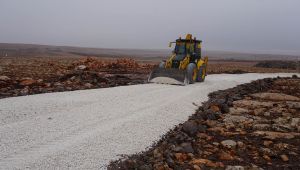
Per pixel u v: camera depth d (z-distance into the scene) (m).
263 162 6.52
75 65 31.94
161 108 9.91
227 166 6.09
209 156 6.77
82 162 5.82
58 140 6.79
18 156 5.93
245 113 10.95
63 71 25.39
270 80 22.77
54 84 15.62
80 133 7.26
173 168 6.01
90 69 30.08
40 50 147.50
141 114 9.06
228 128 8.97
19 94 12.22
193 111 10.54
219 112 10.69
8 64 31.81
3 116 8.28
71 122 8.07
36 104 9.53
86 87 14.78
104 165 5.80
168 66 17.17
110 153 6.33
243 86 17.80
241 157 6.77
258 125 9.20
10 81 15.76
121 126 7.82
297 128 8.97
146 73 27.42
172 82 15.84
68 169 5.55
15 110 8.80
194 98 12.30
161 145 7.11
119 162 6.00
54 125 7.75
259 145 7.59
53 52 138.00
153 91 12.95
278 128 9.03
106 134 7.21
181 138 7.57
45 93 11.85
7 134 6.99
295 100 14.07
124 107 9.85
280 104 12.69
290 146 7.51
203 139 7.91
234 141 7.62
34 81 15.71
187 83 16.08
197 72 17.48
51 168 5.53
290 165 6.39
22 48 154.50
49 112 8.91
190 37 18.11
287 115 10.72
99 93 11.90
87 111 9.14
